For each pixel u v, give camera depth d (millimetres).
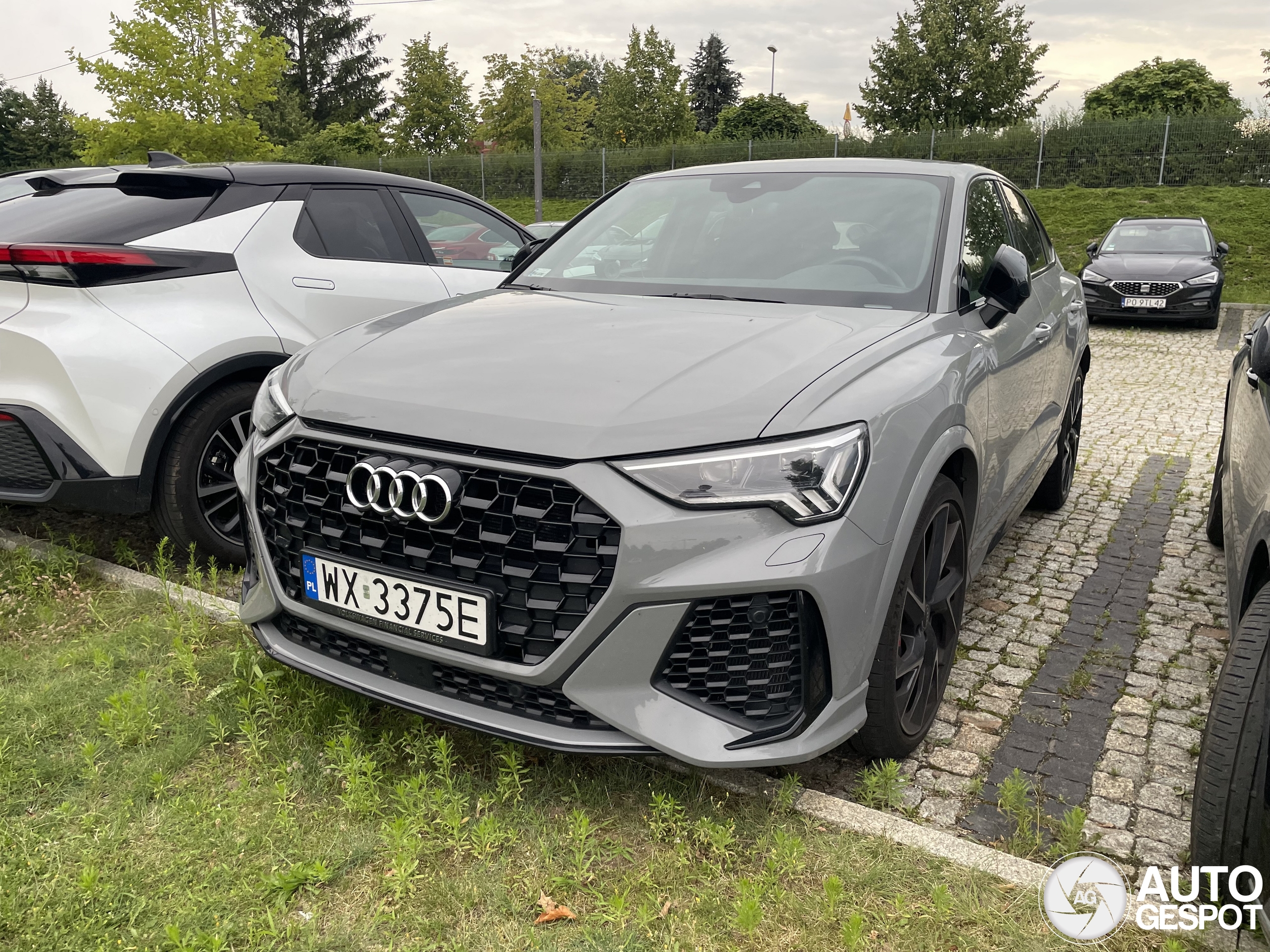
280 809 2258
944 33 35406
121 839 2164
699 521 1965
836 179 3408
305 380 2480
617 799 2352
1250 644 1921
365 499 2180
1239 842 1842
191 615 3178
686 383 2152
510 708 2135
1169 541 4594
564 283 3246
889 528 2156
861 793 2430
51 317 3350
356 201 4520
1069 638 3504
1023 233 4117
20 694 2777
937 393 2418
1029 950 1897
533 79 41625
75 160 61875
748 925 1866
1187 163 25188
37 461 3340
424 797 2273
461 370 2328
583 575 1990
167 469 3543
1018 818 2326
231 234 3908
